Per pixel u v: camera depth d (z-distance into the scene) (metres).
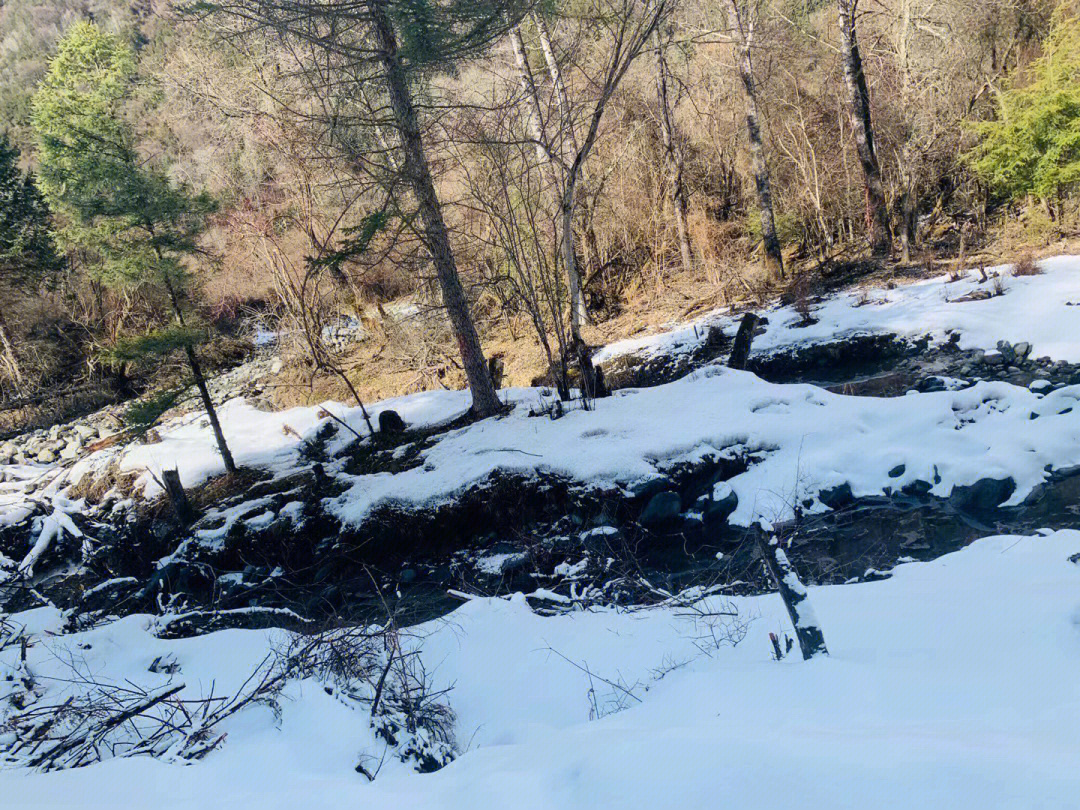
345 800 3.48
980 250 16.67
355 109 15.02
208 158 29.41
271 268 22.95
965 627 4.85
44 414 25.94
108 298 27.55
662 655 5.91
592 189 20.59
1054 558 6.20
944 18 21.06
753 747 3.09
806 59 23.61
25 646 7.29
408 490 11.54
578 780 3.18
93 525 15.04
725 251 21.48
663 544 9.98
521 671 6.20
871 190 18.52
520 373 18.22
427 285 21.27
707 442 11.03
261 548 11.74
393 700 5.39
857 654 4.74
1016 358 11.77
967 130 16.98
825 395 11.70
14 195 28.34
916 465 9.65
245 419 18.33
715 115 22.97
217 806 3.50
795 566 8.40
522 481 11.10
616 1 16.78
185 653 7.22
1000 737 2.94
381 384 20.34
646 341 17.75
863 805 2.59
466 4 11.55
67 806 3.60
